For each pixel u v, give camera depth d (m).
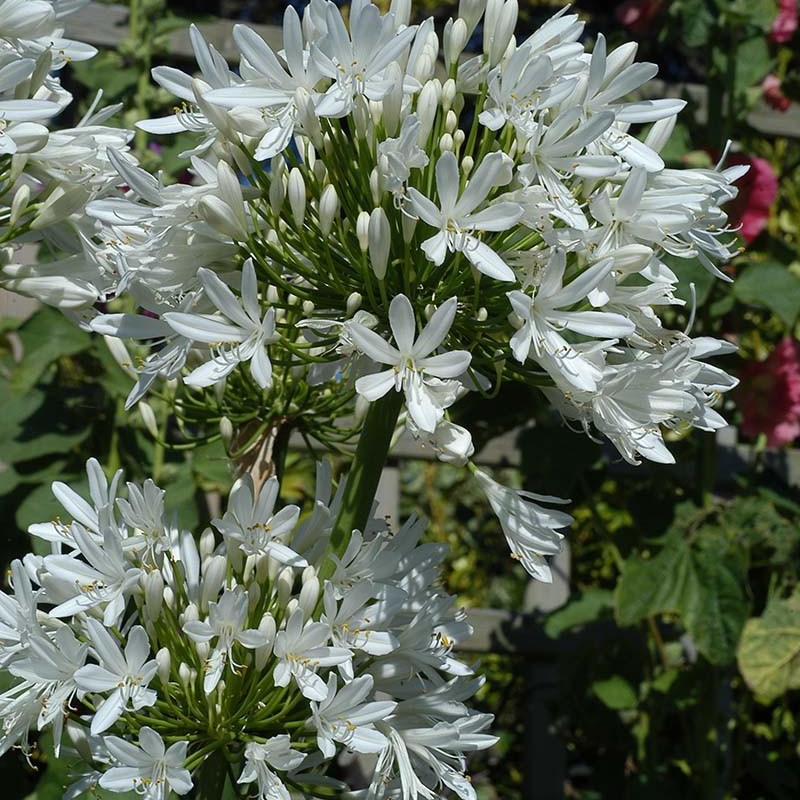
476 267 0.50
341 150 0.53
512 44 0.54
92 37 0.96
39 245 0.81
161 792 0.50
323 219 0.51
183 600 0.54
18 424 0.84
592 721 1.02
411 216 0.51
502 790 1.25
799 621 0.94
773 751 1.15
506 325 0.53
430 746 0.53
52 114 0.58
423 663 0.54
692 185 0.54
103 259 0.60
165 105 0.91
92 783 0.54
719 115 1.02
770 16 0.99
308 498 1.08
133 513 0.53
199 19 0.99
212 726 0.52
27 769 0.88
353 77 0.51
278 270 0.55
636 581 0.90
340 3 1.56
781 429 0.99
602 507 1.22
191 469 0.84
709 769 0.96
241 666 0.52
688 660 1.13
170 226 0.52
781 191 1.34
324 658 0.51
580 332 0.51
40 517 0.81
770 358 1.00
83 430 0.84
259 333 0.52
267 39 1.03
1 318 0.94
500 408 0.94
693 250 0.55
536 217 0.51
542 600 1.15
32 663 0.51
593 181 0.53
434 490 1.47
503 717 1.26
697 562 0.91
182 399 0.62
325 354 0.56
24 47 0.61
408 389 0.50
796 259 1.04
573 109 0.51
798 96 1.10
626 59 0.54
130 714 0.52
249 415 0.61
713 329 1.00
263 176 0.53
